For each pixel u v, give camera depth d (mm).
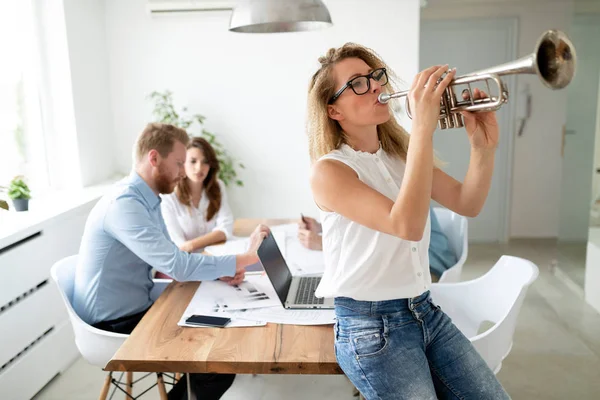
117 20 4047
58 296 2812
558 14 4879
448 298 2055
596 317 3408
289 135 4176
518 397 2533
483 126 1446
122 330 2062
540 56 1117
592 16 4145
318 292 1421
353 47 1416
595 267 3510
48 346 2705
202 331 1568
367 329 1318
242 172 4242
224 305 1756
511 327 1683
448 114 1346
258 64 4086
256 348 1459
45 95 3496
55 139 3568
